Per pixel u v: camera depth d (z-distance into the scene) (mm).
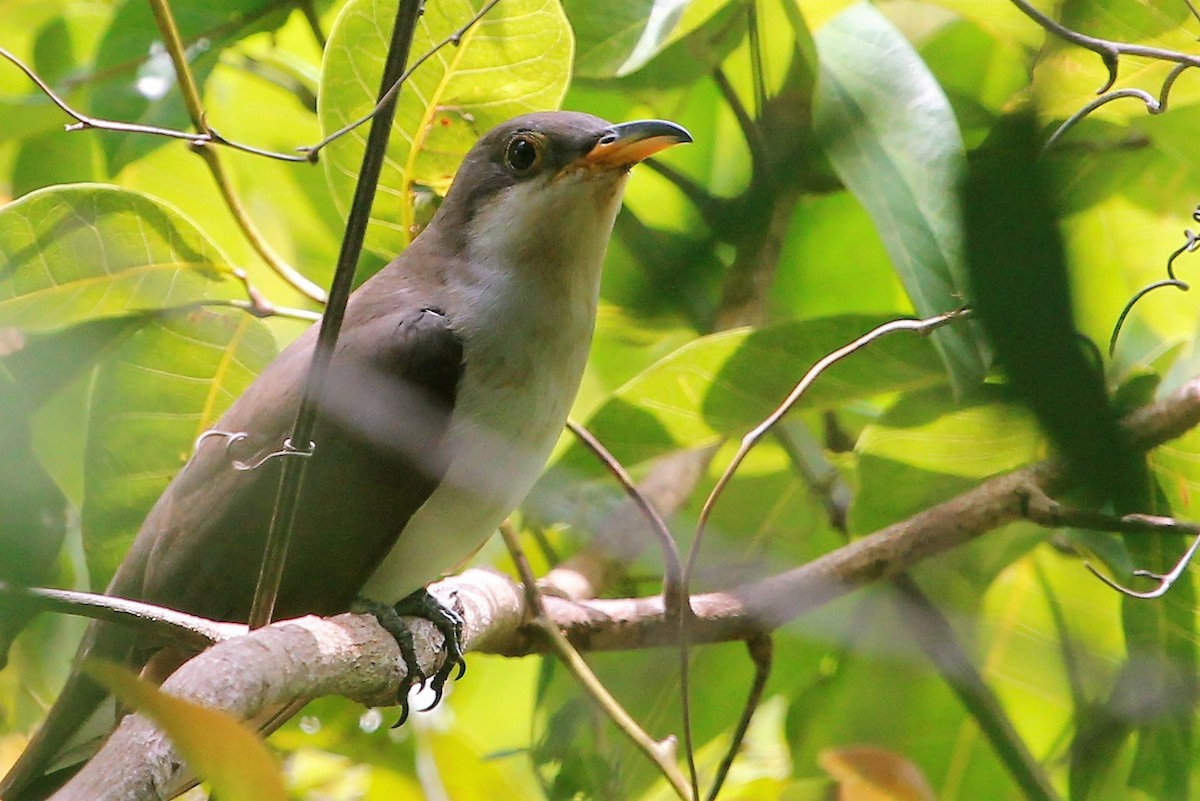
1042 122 3434
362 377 7879
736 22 8609
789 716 8555
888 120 7078
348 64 7820
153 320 8164
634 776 8828
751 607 7637
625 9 8172
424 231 8586
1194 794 7441
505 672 10586
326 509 7789
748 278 7859
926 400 7719
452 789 9250
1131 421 6785
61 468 8359
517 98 8188
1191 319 9148
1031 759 7539
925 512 7531
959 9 8555
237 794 3859
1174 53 6758
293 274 8117
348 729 9297
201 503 8023
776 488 9125
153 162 10398
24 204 7598
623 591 9219
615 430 8312
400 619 7664
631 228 8352
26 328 7984
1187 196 8812
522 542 10008
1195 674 7324
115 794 4613
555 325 8141
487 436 7969
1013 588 8211
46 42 9914
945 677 7254
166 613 5801
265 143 10531
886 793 6977
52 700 9086
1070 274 3250
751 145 7609
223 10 8984
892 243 6891
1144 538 7793
